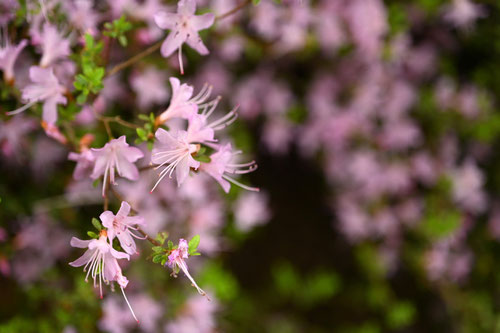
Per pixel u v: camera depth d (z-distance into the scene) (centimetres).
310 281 144
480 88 133
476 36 129
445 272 137
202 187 113
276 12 119
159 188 112
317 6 121
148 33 107
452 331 151
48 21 100
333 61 129
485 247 140
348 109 130
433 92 131
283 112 133
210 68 123
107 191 96
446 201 132
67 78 102
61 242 115
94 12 104
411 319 152
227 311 136
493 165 140
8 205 112
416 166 131
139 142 95
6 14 101
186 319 114
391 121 130
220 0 115
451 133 134
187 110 95
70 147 99
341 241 162
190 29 96
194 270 118
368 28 120
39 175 115
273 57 125
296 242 162
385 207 134
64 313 110
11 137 107
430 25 129
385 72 130
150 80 113
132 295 113
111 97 113
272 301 155
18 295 116
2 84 99
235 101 129
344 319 159
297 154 156
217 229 116
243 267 158
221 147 94
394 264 140
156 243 93
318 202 163
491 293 143
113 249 91
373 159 131
